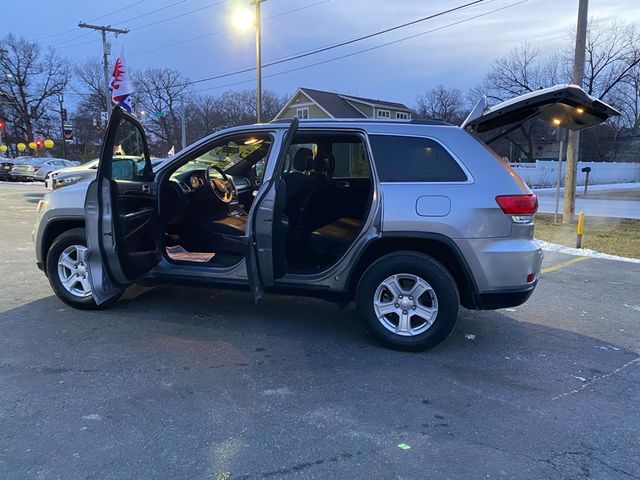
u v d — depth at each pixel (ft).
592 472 7.95
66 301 15.34
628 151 173.17
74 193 14.79
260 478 7.63
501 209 11.97
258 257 12.73
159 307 15.94
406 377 11.32
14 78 200.13
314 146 16.94
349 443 8.61
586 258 26.73
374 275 12.66
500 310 16.76
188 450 8.31
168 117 226.38
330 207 16.99
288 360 12.11
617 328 15.03
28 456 8.04
